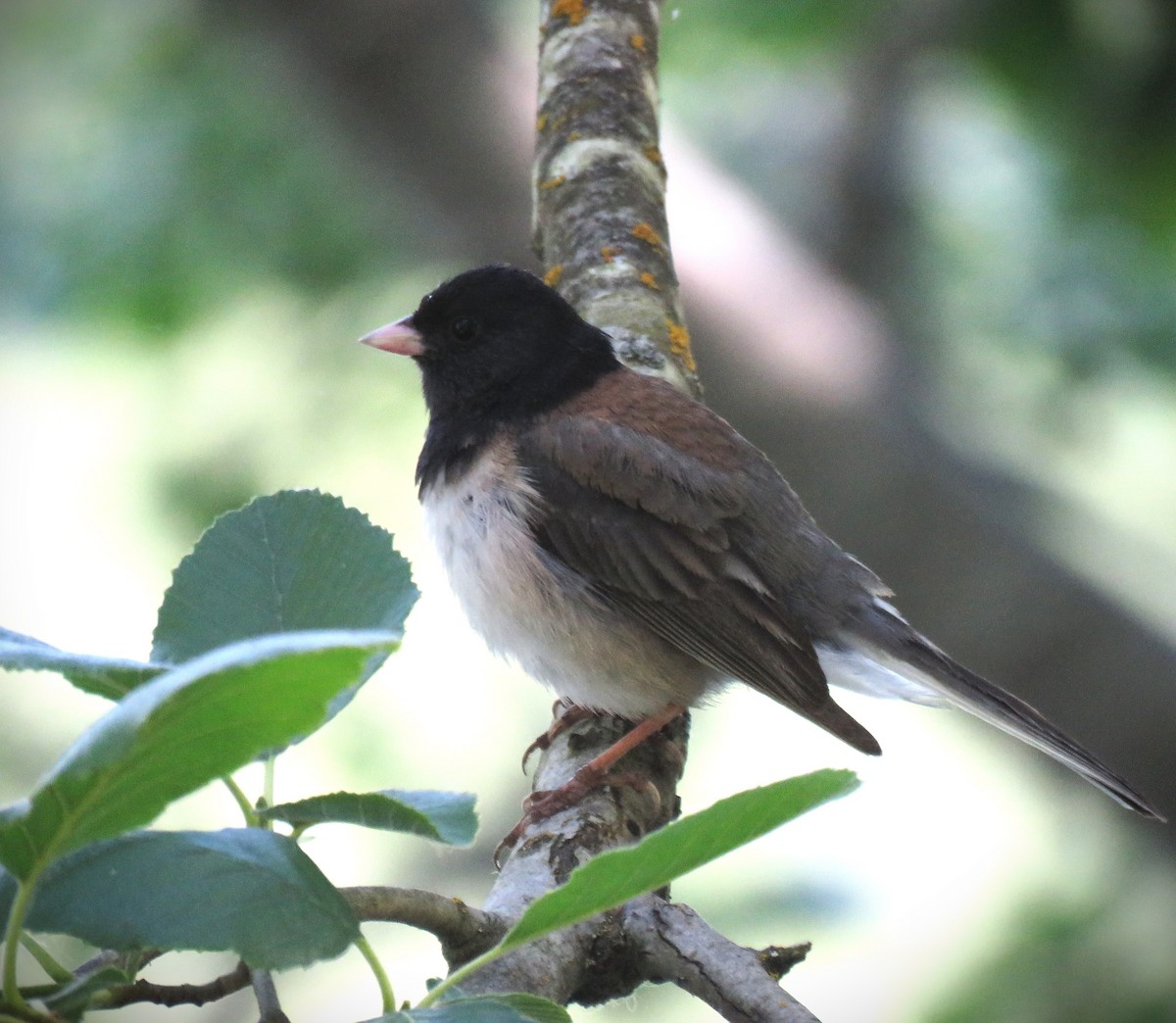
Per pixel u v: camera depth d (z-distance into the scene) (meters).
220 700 2.50
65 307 11.33
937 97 10.91
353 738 11.15
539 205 8.26
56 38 11.56
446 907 3.66
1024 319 10.46
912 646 6.94
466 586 7.17
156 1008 8.77
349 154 10.96
